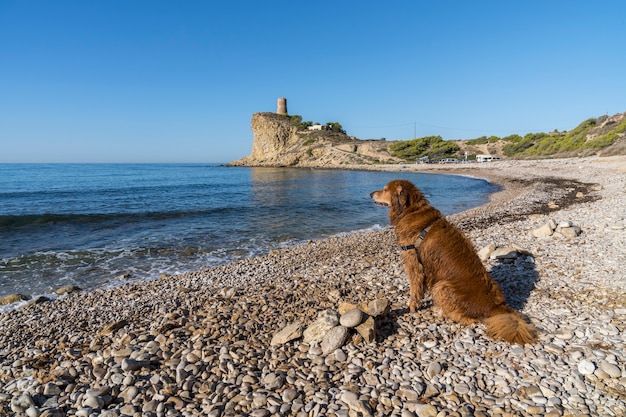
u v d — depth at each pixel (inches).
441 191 1284.4
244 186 1743.4
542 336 155.5
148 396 127.4
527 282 225.9
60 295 323.0
